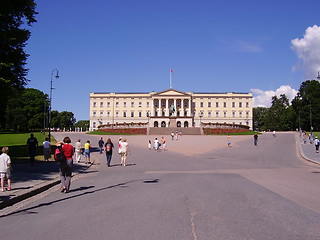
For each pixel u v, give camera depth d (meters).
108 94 155.62
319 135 77.62
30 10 32.53
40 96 120.31
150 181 16.03
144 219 8.72
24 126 119.31
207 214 9.23
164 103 149.88
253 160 28.75
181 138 69.69
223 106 154.62
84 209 10.13
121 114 154.75
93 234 7.46
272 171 20.47
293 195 12.14
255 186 14.30
